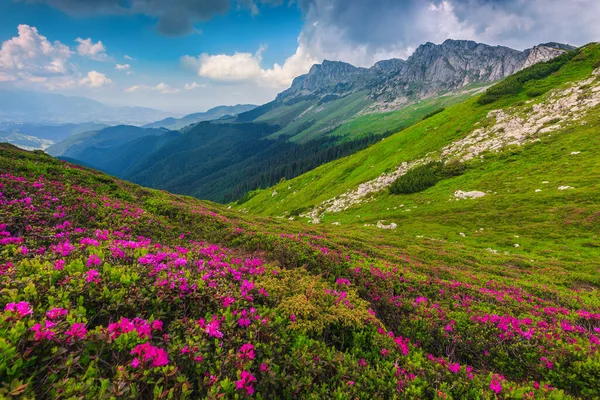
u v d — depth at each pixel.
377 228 52.97
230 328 5.52
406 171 78.81
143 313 5.60
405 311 10.92
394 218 57.44
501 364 8.12
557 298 17.34
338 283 12.08
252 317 6.09
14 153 25.67
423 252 31.56
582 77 74.88
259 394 4.52
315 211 82.56
